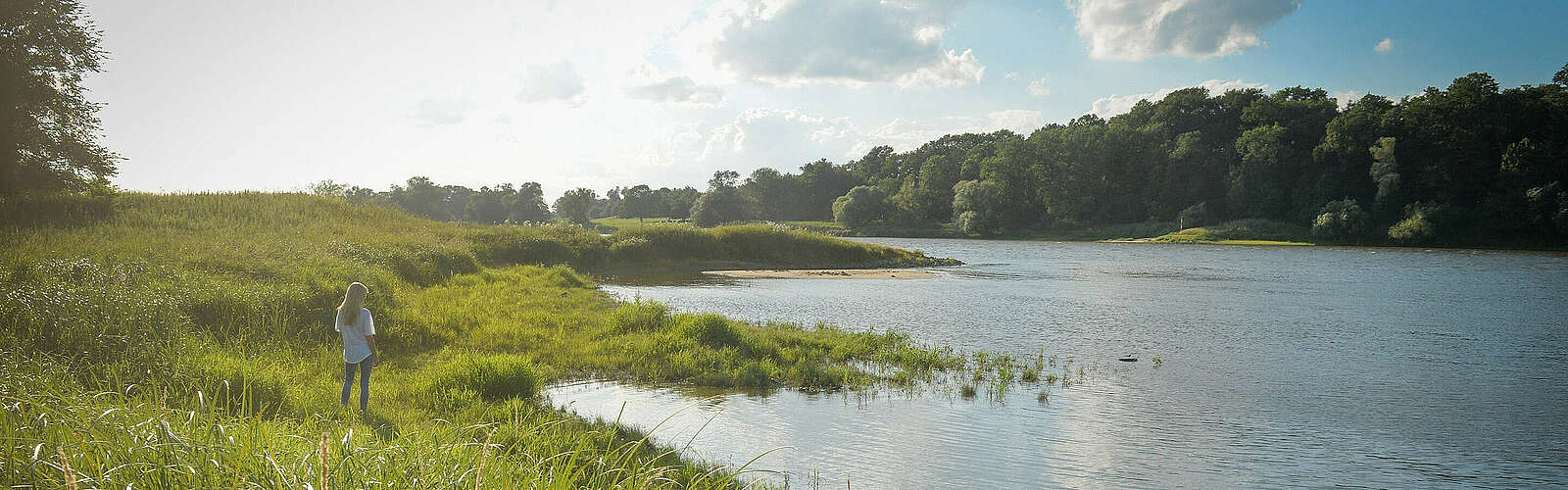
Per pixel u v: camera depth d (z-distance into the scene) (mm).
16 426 4656
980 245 90938
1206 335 19797
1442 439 10289
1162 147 117750
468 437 7230
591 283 30438
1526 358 16797
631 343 15469
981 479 8375
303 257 21734
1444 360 16469
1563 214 81625
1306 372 14852
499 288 24656
